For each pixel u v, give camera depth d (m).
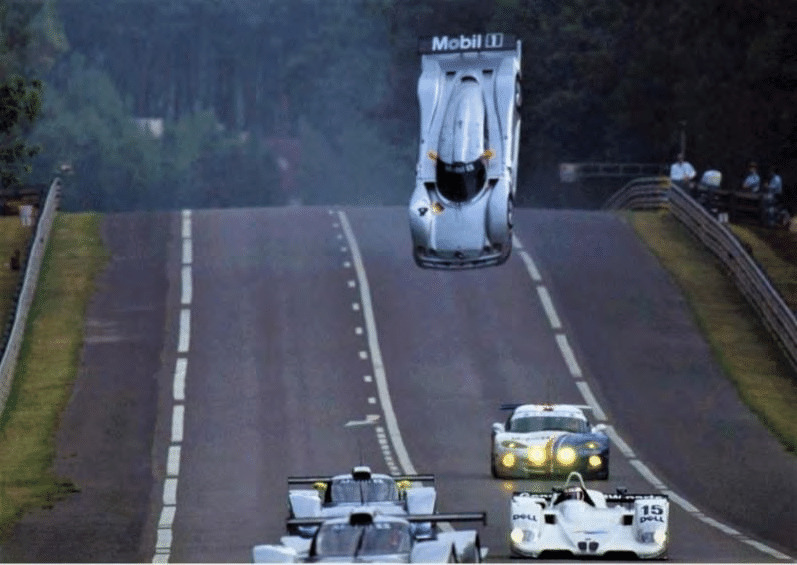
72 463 173.00
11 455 177.25
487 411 196.38
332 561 82.94
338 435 185.00
